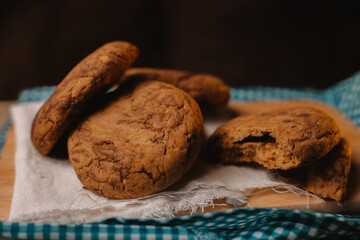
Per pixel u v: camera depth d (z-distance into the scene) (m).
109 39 0.65
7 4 0.61
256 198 0.27
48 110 0.28
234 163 0.30
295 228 0.25
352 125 0.36
